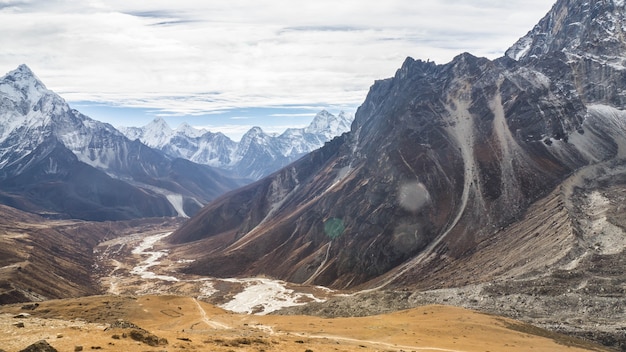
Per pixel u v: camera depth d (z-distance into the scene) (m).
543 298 108.81
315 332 78.31
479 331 79.06
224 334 65.00
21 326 49.69
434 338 73.31
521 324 87.75
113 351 38.66
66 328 48.38
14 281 180.12
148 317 104.56
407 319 90.44
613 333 86.62
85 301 120.12
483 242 195.62
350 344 64.12
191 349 44.22
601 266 118.50
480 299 116.25
